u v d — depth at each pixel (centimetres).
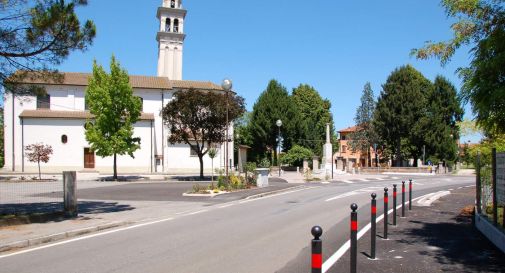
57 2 1295
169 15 6256
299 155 6059
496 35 757
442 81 6156
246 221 1324
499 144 1357
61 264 771
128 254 848
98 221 1308
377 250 871
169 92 5456
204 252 865
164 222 1312
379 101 6259
